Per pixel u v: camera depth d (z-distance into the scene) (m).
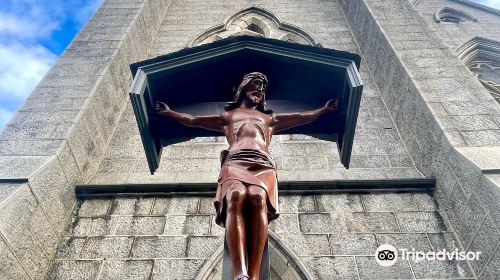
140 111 2.90
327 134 3.26
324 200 5.11
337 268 4.29
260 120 2.74
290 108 3.17
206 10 11.65
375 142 6.45
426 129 5.62
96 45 7.48
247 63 3.36
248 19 11.31
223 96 3.40
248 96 2.92
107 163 6.11
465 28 11.95
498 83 9.92
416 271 4.25
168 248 4.54
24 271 3.92
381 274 4.23
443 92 5.92
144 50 8.95
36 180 4.35
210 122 2.89
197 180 5.54
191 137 3.22
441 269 4.26
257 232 2.02
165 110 3.06
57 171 4.80
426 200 5.09
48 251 4.39
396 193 5.18
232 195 2.06
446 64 6.65
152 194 5.21
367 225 4.78
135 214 4.97
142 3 9.39
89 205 5.10
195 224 4.80
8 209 3.85
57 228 4.63
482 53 10.95
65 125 5.37
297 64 3.21
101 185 5.21
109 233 4.75
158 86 3.19
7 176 4.29
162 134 3.16
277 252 4.48
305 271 4.24
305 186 5.25
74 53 7.22
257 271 1.97
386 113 7.15
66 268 4.36
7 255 3.71
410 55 6.97
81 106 5.76
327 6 11.74
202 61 3.18
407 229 4.72
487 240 4.04
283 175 5.68
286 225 4.79
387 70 7.37
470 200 4.39
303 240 4.60
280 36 10.40
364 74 8.30
